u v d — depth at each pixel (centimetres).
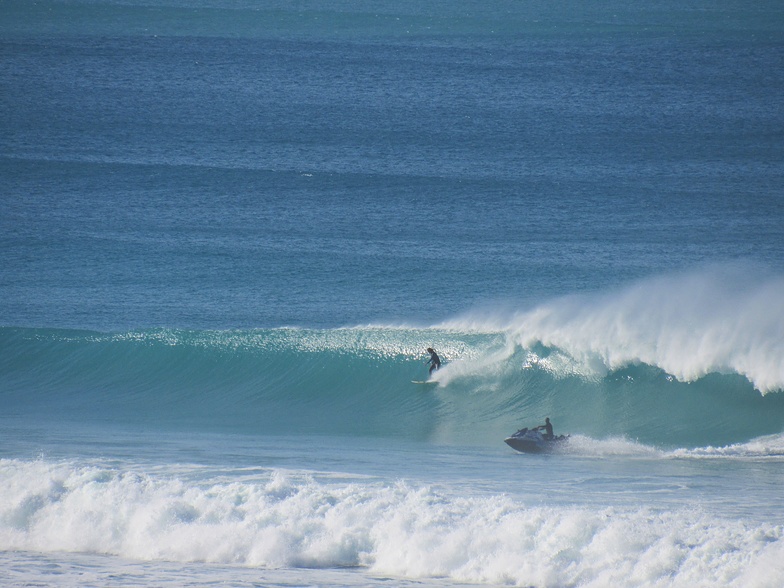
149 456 6178
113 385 9575
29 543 4381
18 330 10381
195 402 9112
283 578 3775
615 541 3772
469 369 9012
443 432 7819
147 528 4306
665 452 6700
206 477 5200
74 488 4725
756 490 5203
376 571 3931
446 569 3881
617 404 8150
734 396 7844
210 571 3888
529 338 9019
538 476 5656
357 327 10238
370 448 6950
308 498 4444
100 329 11900
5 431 7488
